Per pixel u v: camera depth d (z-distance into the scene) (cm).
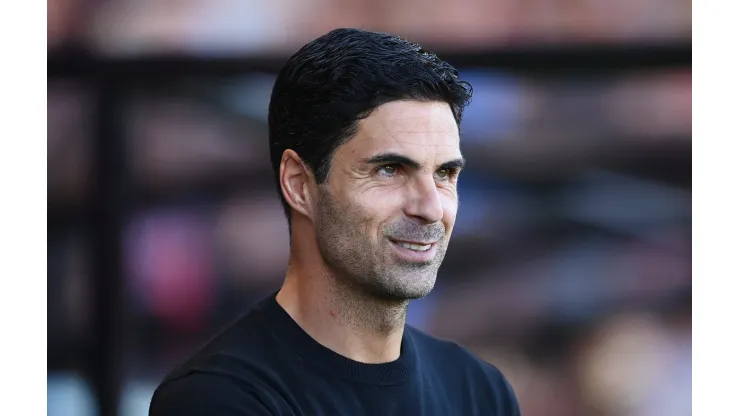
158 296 1189
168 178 1191
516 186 1215
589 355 1225
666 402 1232
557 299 1223
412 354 645
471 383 686
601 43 1195
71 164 1176
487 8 1188
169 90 1182
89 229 1178
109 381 1171
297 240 625
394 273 583
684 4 1194
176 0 1169
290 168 613
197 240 1195
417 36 1188
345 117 581
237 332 625
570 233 1223
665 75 1202
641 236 1223
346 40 599
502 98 1203
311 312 618
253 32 1180
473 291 1220
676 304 1226
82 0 1157
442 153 582
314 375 603
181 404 580
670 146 1213
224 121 1193
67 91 1168
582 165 1217
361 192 580
